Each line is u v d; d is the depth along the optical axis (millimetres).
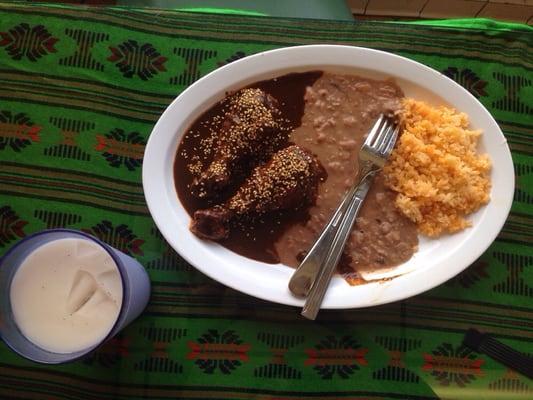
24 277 341
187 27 443
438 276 381
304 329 397
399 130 417
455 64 439
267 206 406
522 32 440
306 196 417
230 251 406
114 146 424
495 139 400
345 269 405
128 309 335
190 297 399
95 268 342
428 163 404
